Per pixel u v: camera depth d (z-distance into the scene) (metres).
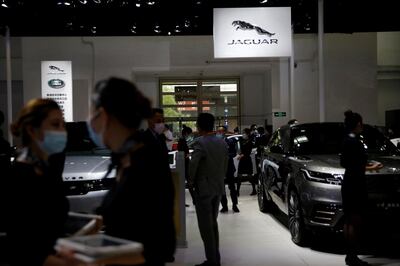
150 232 1.99
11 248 2.22
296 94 17.53
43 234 2.26
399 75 20.19
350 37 17.58
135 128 2.10
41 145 2.45
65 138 2.53
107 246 1.77
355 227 5.46
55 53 17.19
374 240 6.73
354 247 5.52
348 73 17.59
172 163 6.65
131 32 15.96
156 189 2.04
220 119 21.88
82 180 5.81
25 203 2.26
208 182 5.40
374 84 17.58
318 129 7.93
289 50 12.78
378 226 5.84
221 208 10.24
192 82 21.80
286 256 6.27
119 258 1.74
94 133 2.09
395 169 5.97
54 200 2.39
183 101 21.88
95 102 2.06
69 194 5.76
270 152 8.41
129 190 2.00
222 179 5.50
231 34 12.73
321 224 6.03
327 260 6.02
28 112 2.44
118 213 2.00
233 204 9.78
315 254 6.34
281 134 8.40
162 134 5.05
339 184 5.98
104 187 5.83
